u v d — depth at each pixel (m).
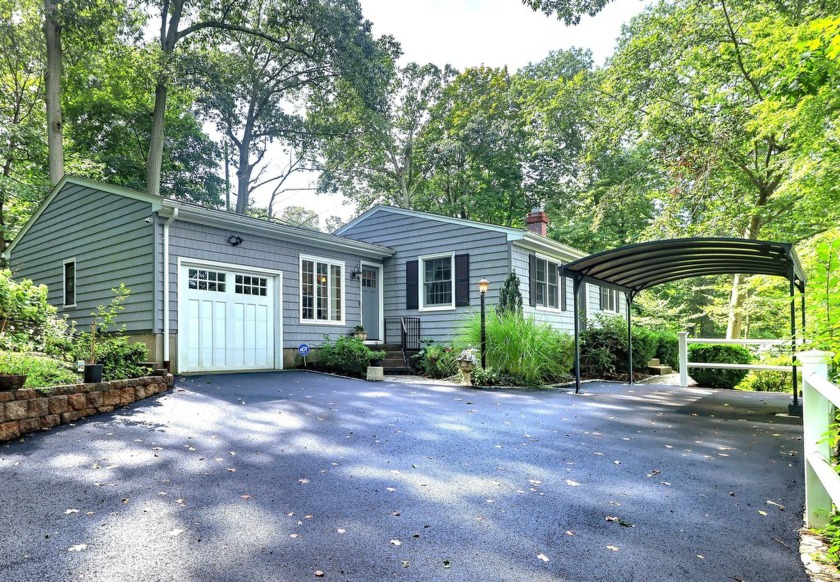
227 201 27.38
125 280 9.49
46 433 4.80
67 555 2.49
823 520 2.92
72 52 15.95
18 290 5.82
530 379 9.30
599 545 2.73
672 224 14.70
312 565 2.44
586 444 4.89
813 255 8.84
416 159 26.59
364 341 12.50
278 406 6.32
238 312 10.18
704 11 13.89
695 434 5.34
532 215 14.83
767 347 11.16
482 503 3.32
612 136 17.38
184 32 17.78
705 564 2.53
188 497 3.31
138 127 20.12
